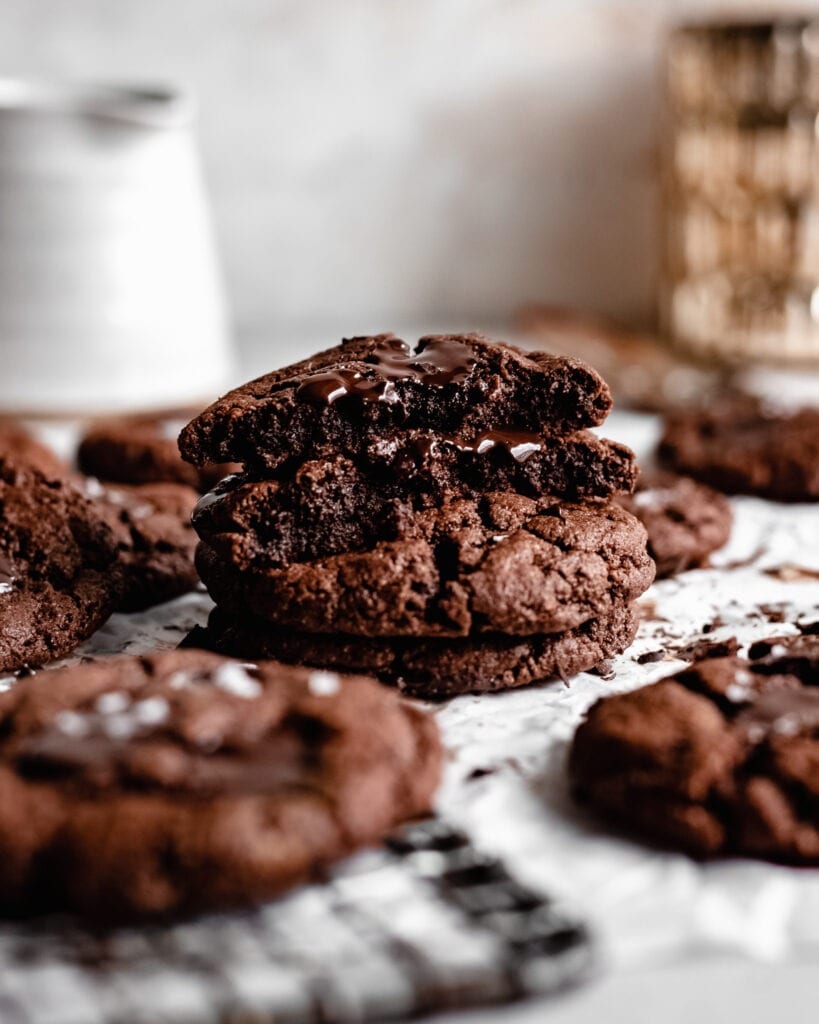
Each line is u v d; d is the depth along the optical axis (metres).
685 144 0.59
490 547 0.36
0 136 0.51
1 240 0.52
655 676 0.37
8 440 0.47
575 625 0.36
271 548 0.36
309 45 0.62
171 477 0.46
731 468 0.48
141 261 0.53
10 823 0.30
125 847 0.30
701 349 0.61
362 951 0.29
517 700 0.36
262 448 0.37
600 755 0.33
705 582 0.42
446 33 0.63
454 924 0.29
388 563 0.36
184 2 0.60
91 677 0.34
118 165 0.52
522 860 0.31
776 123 0.57
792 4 0.63
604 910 0.30
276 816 0.30
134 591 0.41
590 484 0.38
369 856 0.31
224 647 0.37
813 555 0.44
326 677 0.34
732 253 0.59
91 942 0.29
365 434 0.37
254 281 0.65
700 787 0.32
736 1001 0.29
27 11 0.60
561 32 0.63
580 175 0.65
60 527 0.40
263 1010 0.28
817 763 0.32
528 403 0.38
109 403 0.54
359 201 0.65
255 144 0.63
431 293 0.67
